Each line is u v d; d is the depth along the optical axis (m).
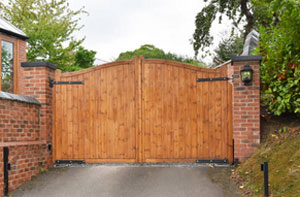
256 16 14.06
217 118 5.75
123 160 5.89
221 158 5.69
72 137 5.99
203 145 5.76
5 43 7.54
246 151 5.45
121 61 5.98
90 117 5.98
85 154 5.96
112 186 4.89
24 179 5.14
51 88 6.05
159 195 4.54
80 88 6.03
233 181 4.88
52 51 11.23
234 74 5.55
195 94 5.83
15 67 7.78
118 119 5.93
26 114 5.35
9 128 4.86
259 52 6.23
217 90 5.77
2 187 4.63
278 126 5.57
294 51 5.60
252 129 5.46
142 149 5.86
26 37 8.06
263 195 4.19
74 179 5.21
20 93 7.86
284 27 5.58
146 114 5.89
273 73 5.73
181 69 5.88
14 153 4.92
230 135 5.67
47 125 5.86
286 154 4.66
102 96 5.98
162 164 5.77
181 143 5.81
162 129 5.85
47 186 4.97
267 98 5.89
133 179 5.12
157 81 5.91
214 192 4.57
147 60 5.92
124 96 5.95
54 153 5.98
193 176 5.16
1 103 4.66
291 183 4.03
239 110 5.52
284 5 5.05
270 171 4.56
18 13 12.40
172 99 5.87
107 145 5.93
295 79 5.45
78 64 16.52
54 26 11.75
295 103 5.35
